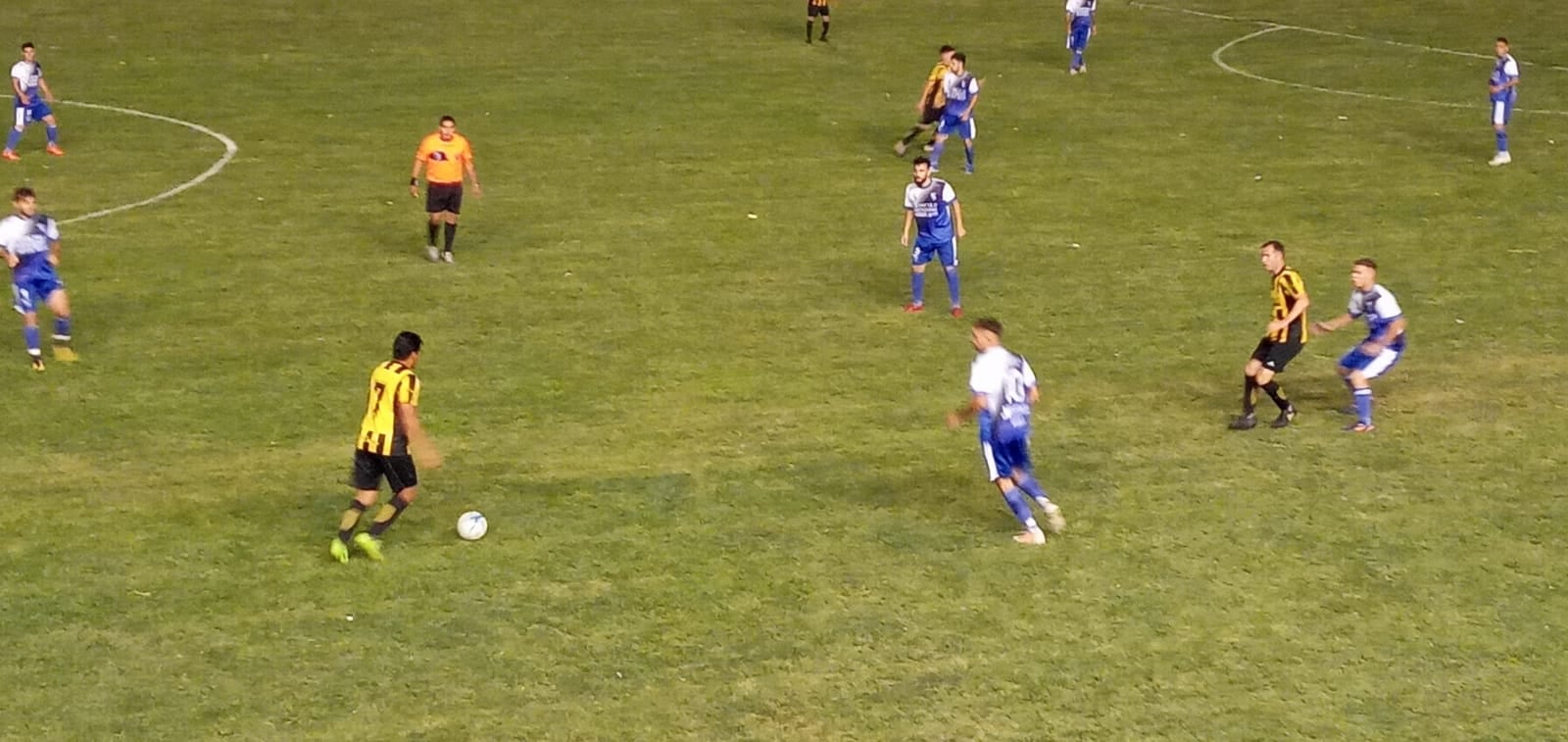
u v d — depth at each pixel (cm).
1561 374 1642
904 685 1056
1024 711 1026
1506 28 3678
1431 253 2056
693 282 1945
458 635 1119
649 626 1132
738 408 1552
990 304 1870
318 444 1460
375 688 1050
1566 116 2839
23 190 1605
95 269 1962
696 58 3284
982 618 1145
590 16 3722
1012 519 1313
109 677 1061
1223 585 1194
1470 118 2831
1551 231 2150
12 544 1255
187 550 1248
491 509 1325
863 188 2377
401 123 2739
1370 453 1445
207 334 1744
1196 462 1427
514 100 2909
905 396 1587
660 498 1346
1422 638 1116
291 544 1261
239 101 2883
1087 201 2305
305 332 1753
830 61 3272
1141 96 2991
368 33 3497
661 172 2455
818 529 1289
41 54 3259
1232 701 1038
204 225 2150
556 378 1625
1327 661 1087
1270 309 1848
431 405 1549
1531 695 1045
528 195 2320
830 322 1811
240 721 1010
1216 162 2523
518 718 1016
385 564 1227
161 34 3453
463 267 1994
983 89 3031
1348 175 2441
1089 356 1702
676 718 1016
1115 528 1290
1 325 1764
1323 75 3188
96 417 1515
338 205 2256
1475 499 1346
